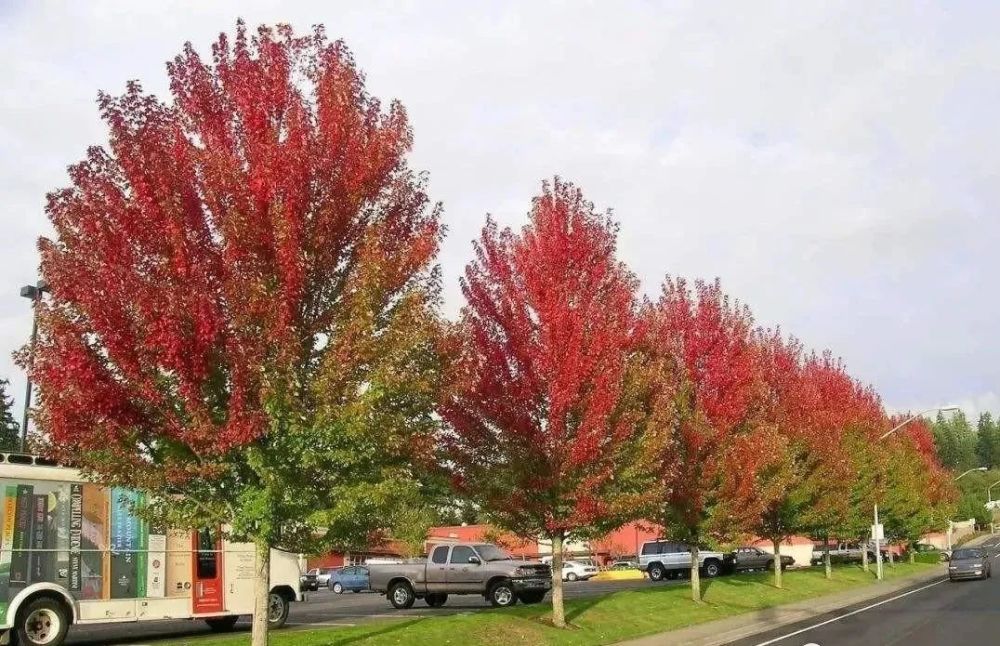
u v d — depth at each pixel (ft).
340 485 37.11
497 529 62.80
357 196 36.40
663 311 84.53
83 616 51.13
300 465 35.53
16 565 48.49
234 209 33.99
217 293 33.81
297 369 35.68
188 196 34.24
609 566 193.98
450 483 57.88
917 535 195.72
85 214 32.60
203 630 64.18
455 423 57.26
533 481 58.08
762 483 87.51
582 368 56.54
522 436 57.88
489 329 58.59
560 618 59.72
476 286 58.85
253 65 35.78
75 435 32.17
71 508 51.44
